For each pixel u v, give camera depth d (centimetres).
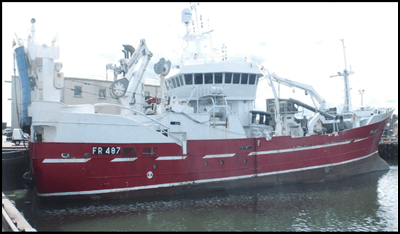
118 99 1623
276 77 2012
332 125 2138
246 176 1623
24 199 1420
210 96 1723
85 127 1234
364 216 1247
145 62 1666
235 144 1595
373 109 2431
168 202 1371
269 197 1512
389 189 1738
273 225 1123
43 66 1255
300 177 1812
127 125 1316
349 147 2070
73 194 1234
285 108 1988
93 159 1248
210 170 1518
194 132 1513
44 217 1136
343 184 1872
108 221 1113
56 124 1191
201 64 1783
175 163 1424
